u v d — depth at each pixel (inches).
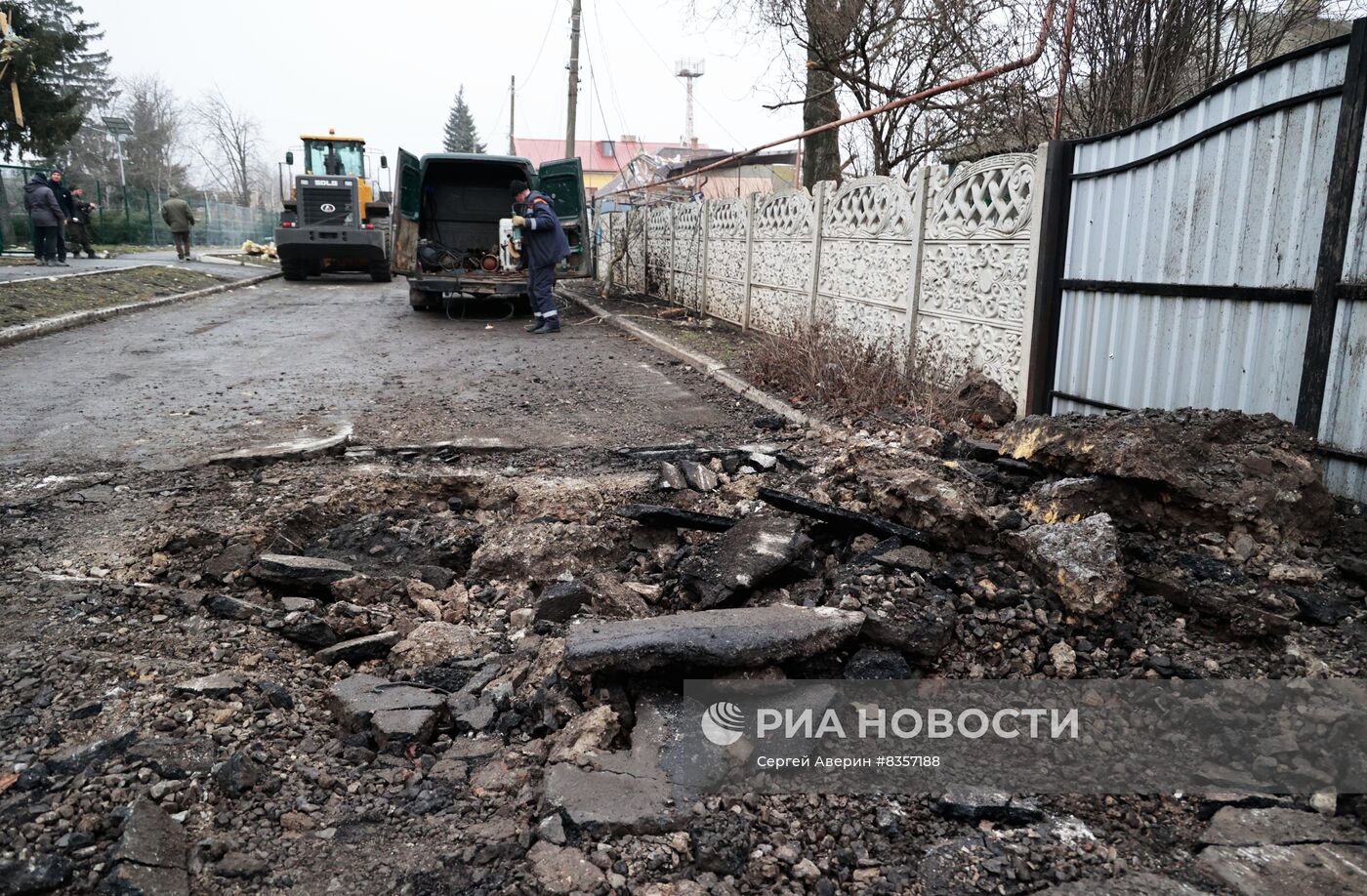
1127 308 197.2
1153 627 129.6
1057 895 87.4
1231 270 167.8
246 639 139.9
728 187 906.1
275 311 576.1
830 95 514.3
